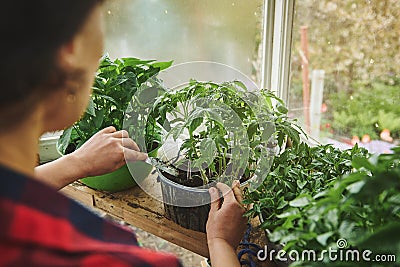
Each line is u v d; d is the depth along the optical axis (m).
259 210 0.66
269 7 1.05
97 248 0.34
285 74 1.09
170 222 0.83
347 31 0.93
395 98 0.85
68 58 0.35
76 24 0.34
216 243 0.66
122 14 1.01
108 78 0.92
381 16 0.85
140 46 1.05
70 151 0.94
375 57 0.88
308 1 1.00
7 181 0.32
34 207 0.32
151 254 0.38
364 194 0.44
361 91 0.93
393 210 0.45
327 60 1.00
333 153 0.79
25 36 0.31
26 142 0.36
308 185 0.68
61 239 0.32
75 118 0.42
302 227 0.49
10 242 0.30
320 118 1.05
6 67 0.31
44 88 0.35
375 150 0.92
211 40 1.08
